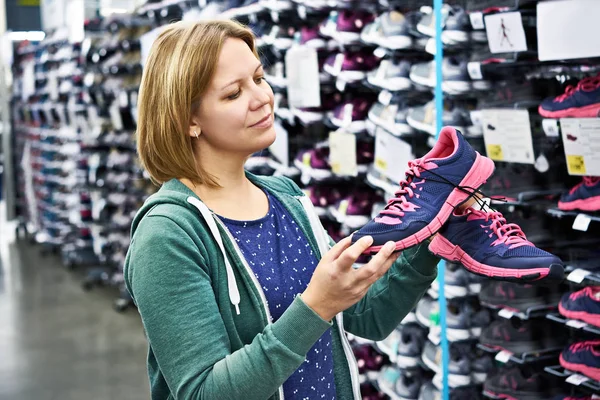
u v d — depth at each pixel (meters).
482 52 2.69
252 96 1.31
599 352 2.43
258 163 4.05
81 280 7.32
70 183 7.50
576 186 2.44
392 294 1.44
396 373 3.34
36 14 11.37
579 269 2.46
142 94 1.33
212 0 4.47
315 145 3.83
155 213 1.28
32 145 9.05
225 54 1.29
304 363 1.35
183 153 1.32
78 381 4.51
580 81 2.38
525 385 2.70
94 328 5.63
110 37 6.12
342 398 1.44
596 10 2.17
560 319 2.57
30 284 7.20
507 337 2.72
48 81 7.94
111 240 6.56
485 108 2.72
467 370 2.93
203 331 1.20
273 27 3.94
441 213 1.27
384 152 3.18
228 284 1.28
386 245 1.18
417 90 3.09
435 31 2.82
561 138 2.55
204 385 1.16
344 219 3.55
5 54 9.98
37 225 9.07
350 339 3.57
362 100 3.48
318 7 3.55
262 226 1.38
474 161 1.31
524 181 2.62
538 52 2.39
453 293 2.89
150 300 1.21
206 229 1.30
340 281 1.14
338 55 3.49
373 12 3.38
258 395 1.15
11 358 4.97
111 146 6.54
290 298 1.34
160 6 5.14
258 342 1.16
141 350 5.07
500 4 2.52
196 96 1.29
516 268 1.25
